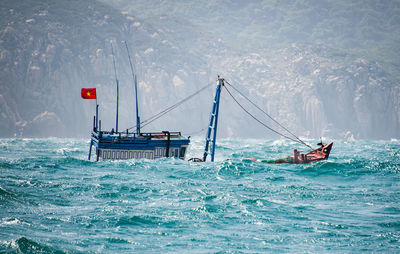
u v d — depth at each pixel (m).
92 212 79.25
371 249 63.06
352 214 83.19
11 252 56.22
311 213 83.38
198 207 84.88
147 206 85.25
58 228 68.69
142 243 63.59
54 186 102.19
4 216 73.81
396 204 92.12
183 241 65.12
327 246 64.06
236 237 67.75
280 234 69.69
